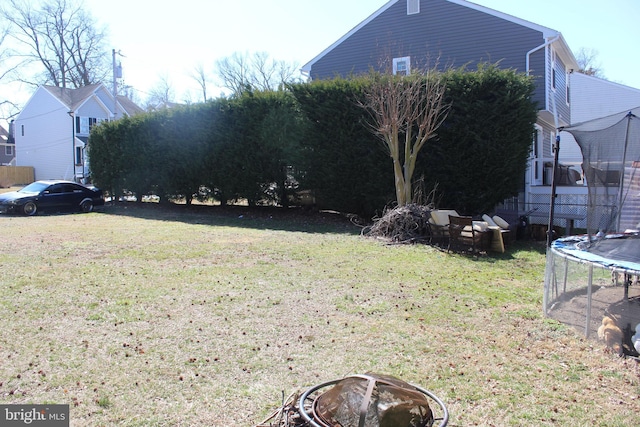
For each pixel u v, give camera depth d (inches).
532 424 122.4
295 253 357.1
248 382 144.9
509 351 170.4
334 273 291.4
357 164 534.3
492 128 458.9
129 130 767.1
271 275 284.7
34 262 315.9
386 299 235.6
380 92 480.4
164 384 142.6
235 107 633.0
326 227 511.5
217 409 128.9
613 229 226.7
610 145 227.3
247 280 271.6
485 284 269.1
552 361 161.9
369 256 347.9
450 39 674.8
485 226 377.4
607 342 175.3
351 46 752.3
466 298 238.7
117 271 291.7
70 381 143.4
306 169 579.5
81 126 1444.4
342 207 567.8
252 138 618.8
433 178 492.7
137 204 782.5
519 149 457.7
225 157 652.7
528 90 454.3
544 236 455.5
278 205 660.1
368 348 172.2
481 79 463.2
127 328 190.4
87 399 133.0
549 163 705.6
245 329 190.7
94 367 153.4
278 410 119.6
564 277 240.5
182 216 625.9
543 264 330.3
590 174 234.1
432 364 158.7
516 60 629.9
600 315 208.2
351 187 546.6
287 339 180.4
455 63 671.1
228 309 216.5
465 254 361.4
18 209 629.6
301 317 206.5
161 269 298.7
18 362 156.3
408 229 419.8
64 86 1692.9
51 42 1665.8
